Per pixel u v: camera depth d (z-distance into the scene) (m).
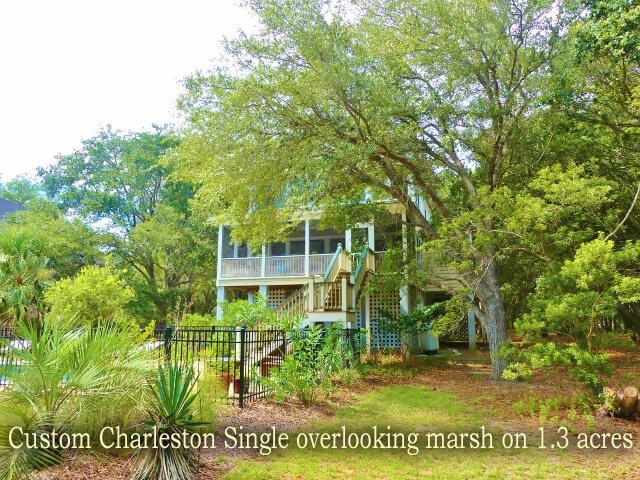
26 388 4.85
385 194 16.22
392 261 16.62
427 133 13.69
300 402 8.86
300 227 22.42
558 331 9.24
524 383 11.98
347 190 14.56
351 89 11.28
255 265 20.17
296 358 9.62
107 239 29.00
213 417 6.34
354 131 12.78
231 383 9.21
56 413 4.88
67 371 4.95
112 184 33.09
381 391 10.66
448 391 10.80
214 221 17.23
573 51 10.92
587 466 5.44
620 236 13.83
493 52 12.24
